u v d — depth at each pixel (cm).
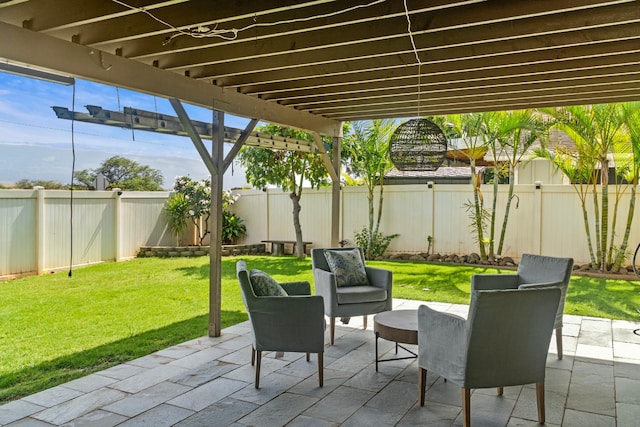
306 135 991
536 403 324
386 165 982
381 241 1016
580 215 880
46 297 638
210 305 477
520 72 432
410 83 478
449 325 289
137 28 323
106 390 343
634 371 385
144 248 1025
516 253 930
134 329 496
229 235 1152
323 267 518
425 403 324
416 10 290
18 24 300
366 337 483
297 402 325
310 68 441
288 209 1122
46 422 293
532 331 279
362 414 306
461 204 963
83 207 884
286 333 348
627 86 484
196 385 353
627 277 785
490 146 895
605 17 307
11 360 402
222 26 338
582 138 799
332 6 302
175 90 420
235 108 499
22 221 774
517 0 295
